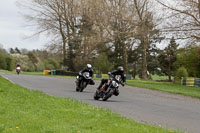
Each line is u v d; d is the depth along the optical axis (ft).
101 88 135.85
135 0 423.23
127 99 150.00
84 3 486.38
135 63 611.06
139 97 165.07
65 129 63.46
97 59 510.99
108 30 428.56
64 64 527.40
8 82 194.70
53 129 62.75
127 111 106.11
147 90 223.51
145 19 395.75
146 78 450.30
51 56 537.24
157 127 74.08
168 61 572.10
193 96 195.83
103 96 135.64
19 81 245.45
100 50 504.84
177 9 295.07
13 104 98.27
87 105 107.04
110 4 435.94
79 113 87.97
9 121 69.10
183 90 245.24
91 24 477.77
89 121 75.72
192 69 428.56
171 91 221.05
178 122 89.04
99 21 432.25
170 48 548.72
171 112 109.70
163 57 574.56
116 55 574.56
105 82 136.87
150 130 69.00
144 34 323.37
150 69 613.52
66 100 117.39
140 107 119.14
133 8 421.59
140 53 583.99
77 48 515.09
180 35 296.92
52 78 328.29
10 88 154.51
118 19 418.51
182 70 397.60
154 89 241.14
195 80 307.58
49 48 509.35
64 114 85.10
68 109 95.04
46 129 62.64
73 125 69.56
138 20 405.80
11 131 59.57
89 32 472.03
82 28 498.69
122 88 228.43
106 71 508.53
